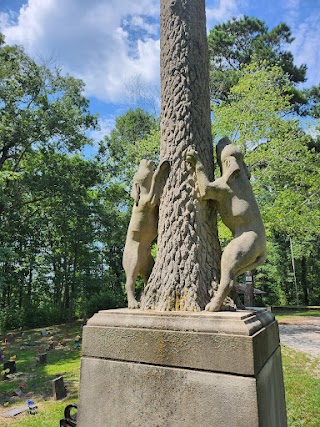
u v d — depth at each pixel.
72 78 17.03
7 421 5.15
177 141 2.89
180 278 2.58
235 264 2.43
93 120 17.69
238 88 11.94
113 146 19.48
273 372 2.34
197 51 3.13
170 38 3.15
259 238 2.50
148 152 13.45
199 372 2.02
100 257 22.77
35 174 16.30
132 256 2.97
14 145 15.79
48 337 14.25
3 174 11.71
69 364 9.03
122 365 2.29
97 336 2.46
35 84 15.75
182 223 2.70
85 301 20.42
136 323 2.34
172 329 2.19
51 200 17.55
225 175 2.63
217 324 2.08
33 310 18.41
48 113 15.85
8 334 15.07
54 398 6.18
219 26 22.34
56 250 21.27
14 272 18.06
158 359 2.17
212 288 2.58
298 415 4.48
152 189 2.89
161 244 2.75
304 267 26.86
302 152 11.97
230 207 2.57
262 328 2.27
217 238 2.82
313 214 11.44
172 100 3.00
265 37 21.66
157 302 2.62
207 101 3.12
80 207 17.61
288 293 26.84
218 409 1.92
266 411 1.98
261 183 11.19
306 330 12.41
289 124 11.70
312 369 6.97
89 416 2.33
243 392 1.87
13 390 6.77
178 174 2.81
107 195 20.59
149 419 2.11
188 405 2.01
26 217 18.00
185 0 3.21
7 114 14.89
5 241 17.17
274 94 11.72
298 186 12.93
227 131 11.45
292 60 21.55
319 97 20.47
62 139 16.66
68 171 17.44
